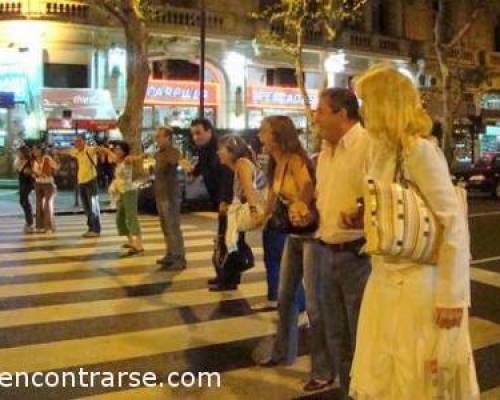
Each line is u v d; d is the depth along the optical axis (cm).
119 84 3042
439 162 321
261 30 3297
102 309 776
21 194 1480
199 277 956
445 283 316
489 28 4644
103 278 947
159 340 659
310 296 518
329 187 453
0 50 2883
